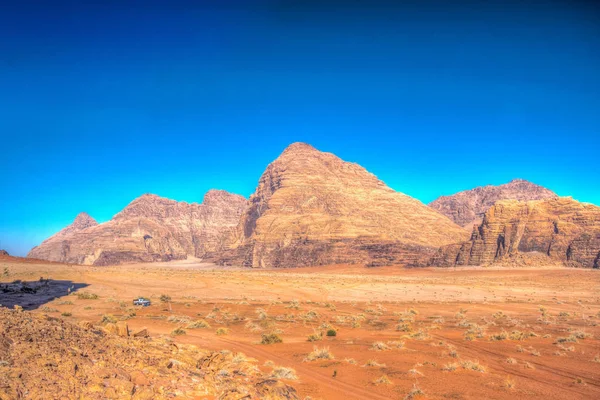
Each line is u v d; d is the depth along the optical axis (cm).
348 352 2623
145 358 1506
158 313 4709
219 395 1329
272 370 2022
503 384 1864
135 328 3516
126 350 1538
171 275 12200
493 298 8075
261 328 3697
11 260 12544
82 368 1202
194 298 6788
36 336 1319
